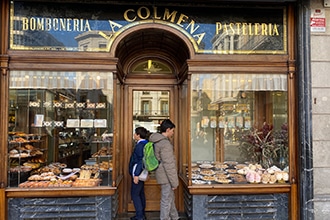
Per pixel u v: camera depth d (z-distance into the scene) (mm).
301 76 4387
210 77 4547
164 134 4492
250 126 5418
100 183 4418
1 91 4199
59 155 5277
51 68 4305
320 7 4457
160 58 5582
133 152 4906
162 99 5562
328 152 4336
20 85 4285
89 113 5137
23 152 4711
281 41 4602
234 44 4570
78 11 4426
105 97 4617
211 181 4574
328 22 4453
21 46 4297
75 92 4617
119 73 4938
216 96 5113
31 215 4156
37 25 4348
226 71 4504
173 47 5070
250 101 5332
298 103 4438
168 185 4316
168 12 4500
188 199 4684
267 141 5160
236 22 4598
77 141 5176
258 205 4422
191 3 4488
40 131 5203
